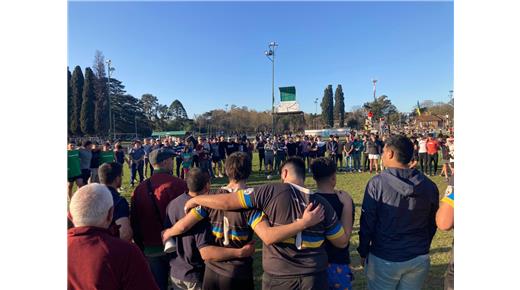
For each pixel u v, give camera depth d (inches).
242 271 90.4
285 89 1277.1
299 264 75.1
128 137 2231.8
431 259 187.2
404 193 87.6
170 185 117.3
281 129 2591.0
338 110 3193.9
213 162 534.9
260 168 594.2
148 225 115.3
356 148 571.5
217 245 91.8
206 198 85.0
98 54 2223.2
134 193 119.6
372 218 92.5
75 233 67.7
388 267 89.6
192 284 98.4
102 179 112.7
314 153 576.1
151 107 3147.1
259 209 79.9
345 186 420.2
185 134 2079.2
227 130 2647.6
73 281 64.6
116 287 65.5
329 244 90.4
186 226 92.3
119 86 2418.8
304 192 78.9
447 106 2508.6
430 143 511.8
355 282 162.1
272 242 73.6
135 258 68.5
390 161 94.4
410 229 88.9
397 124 2583.7
